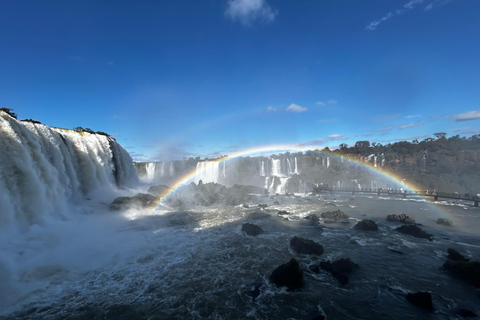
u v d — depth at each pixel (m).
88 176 31.31
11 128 17.69
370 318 9.55
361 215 30.11
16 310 9.67
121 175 42.44
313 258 15.61
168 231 21.30
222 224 24.03
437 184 70.75
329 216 27.84
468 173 76.81
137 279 12.47
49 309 9.83
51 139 24.88
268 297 10.99
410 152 100.81
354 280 12.63
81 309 9.90
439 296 11.15
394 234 21.12
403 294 11.31
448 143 100.31
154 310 9.96
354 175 78.19
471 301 10.73
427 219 28.11
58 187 22.19
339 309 10.13
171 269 13.71
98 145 36.16
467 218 28.69
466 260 14.28
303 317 9.59
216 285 12.03
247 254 16.11
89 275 12.72
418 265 14.56
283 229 22.44
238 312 9.90
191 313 9.82
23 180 17.42
